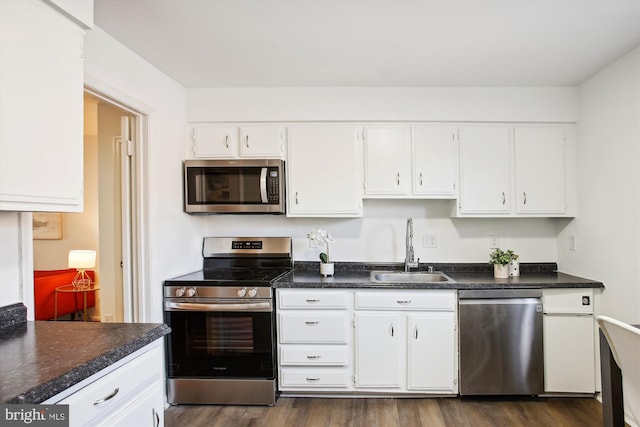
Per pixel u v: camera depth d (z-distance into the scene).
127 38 1.95
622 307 2.18
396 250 3.02
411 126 2.72
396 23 1.81
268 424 2.15
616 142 2.23
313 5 1.65
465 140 2.71
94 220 4.41
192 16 1.74
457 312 2.37
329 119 2.71
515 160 2.69
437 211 2.99
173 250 2.54
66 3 1.27
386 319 2.38
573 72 2.41
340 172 2.73
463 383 2.35
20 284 1.40
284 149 2.76
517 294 2.35
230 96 2.72
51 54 1.24
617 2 1.62
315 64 2.30
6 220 1.37
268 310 2.37
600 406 2.30
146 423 1.25
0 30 1.07
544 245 2.95
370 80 2.58
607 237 2.31
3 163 1.08
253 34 1.92
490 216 2.70
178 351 2.39
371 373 2.39
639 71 2.05
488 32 1.90
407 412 2.26
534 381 2.34
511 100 2.66
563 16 1.74
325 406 2.36
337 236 3.04
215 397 2.39
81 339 1.18
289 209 2.75
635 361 1.23
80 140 1.35
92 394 1.00
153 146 2.30
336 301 2.41
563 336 2.35
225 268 3.00
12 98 1.10
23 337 1.21
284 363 2.41
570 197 2.67
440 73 2.44
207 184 2.69
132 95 2.11
